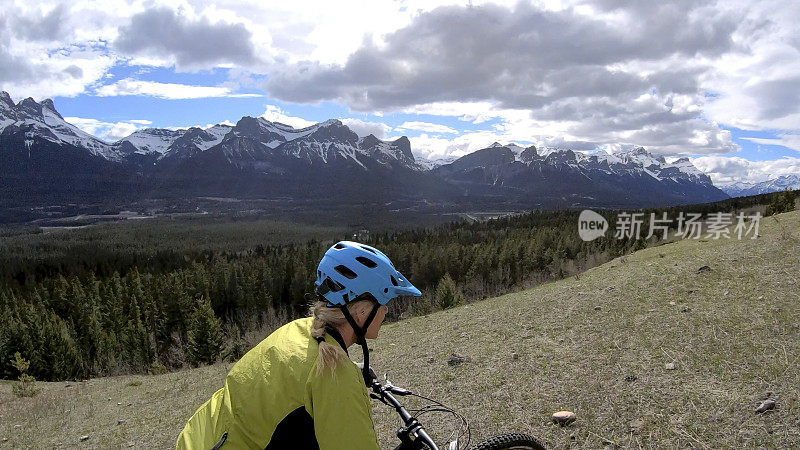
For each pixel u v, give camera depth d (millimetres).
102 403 12547
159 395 11836
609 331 7652
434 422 5359
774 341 5801
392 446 4891
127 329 47000
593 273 16312
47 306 62812
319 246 91625
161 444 7160
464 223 138125
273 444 1632
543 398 5477
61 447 8141
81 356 42531
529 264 54844
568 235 60594
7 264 117125
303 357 1686
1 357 35031
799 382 4645
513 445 2559
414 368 8211
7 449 8680
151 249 196125
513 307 12312
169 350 49062
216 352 33000
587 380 5766
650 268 12305
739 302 7641
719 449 3889
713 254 12094
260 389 1668
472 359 7781
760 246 11680
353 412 1603
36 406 13266
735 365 5348
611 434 4395
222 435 1667
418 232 123188
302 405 1635
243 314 60438
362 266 1783
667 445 4074
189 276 72125
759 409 4293
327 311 1809
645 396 5000
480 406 5598
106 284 70188
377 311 1837
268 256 92562
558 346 7516
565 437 4492
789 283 8164
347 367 1661
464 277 59344
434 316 16188
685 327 6949
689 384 5094
